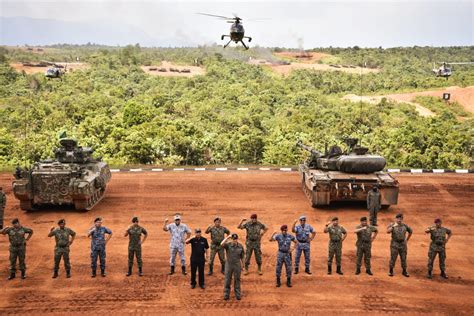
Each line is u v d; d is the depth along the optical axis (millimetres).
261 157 40281
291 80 84000
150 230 17953
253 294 12523
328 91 81000
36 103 59344
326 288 12914
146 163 35938
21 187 19547
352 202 21906
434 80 84500
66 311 11617
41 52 143125
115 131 39594
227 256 12133
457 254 15766
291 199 22453
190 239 12789
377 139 43312
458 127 53875
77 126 47438
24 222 18984
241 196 22969
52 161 21406
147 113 48812
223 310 11656
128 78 84875
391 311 11703
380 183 20203
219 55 107875
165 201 22031
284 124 54812
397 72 96875
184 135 39375
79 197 19781
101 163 23234
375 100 72938
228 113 61656
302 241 13719
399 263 14820
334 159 21578
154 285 13047
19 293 12586
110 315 11422
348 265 14547
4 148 37125
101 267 13586
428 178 27312
